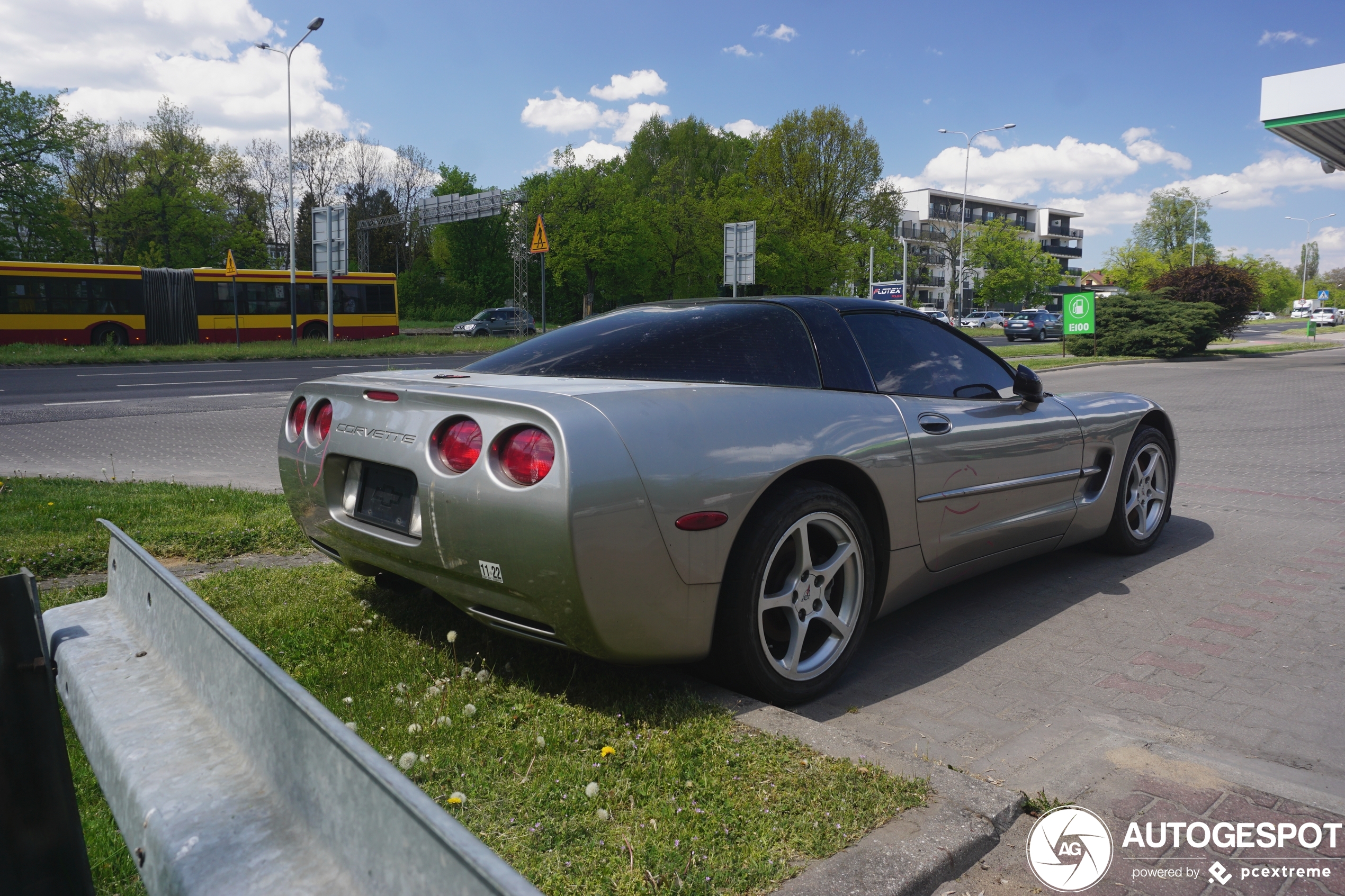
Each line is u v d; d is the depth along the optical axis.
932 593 3.54
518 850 1.75
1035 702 2.75
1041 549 3.84
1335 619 3.54
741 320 2.96
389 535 2.53
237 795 0.87
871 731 2.53
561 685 2.59
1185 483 6.55
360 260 60.88
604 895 1.62
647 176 63.53
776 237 49.78
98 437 8.81
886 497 2.84
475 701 2.45
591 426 2.14
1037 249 68.81
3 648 1.13
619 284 48.84
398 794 0.64
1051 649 3.21
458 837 0.58
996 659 3.11
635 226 46.09
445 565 2.33
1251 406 12.06
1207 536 4.94
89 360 20.33
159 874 0.82
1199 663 3.08
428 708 2.40
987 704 2.73
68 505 4.95
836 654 2.73
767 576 2.49
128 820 0.93
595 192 45.91
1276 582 4.06
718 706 2.42
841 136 54.00
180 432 9.23
